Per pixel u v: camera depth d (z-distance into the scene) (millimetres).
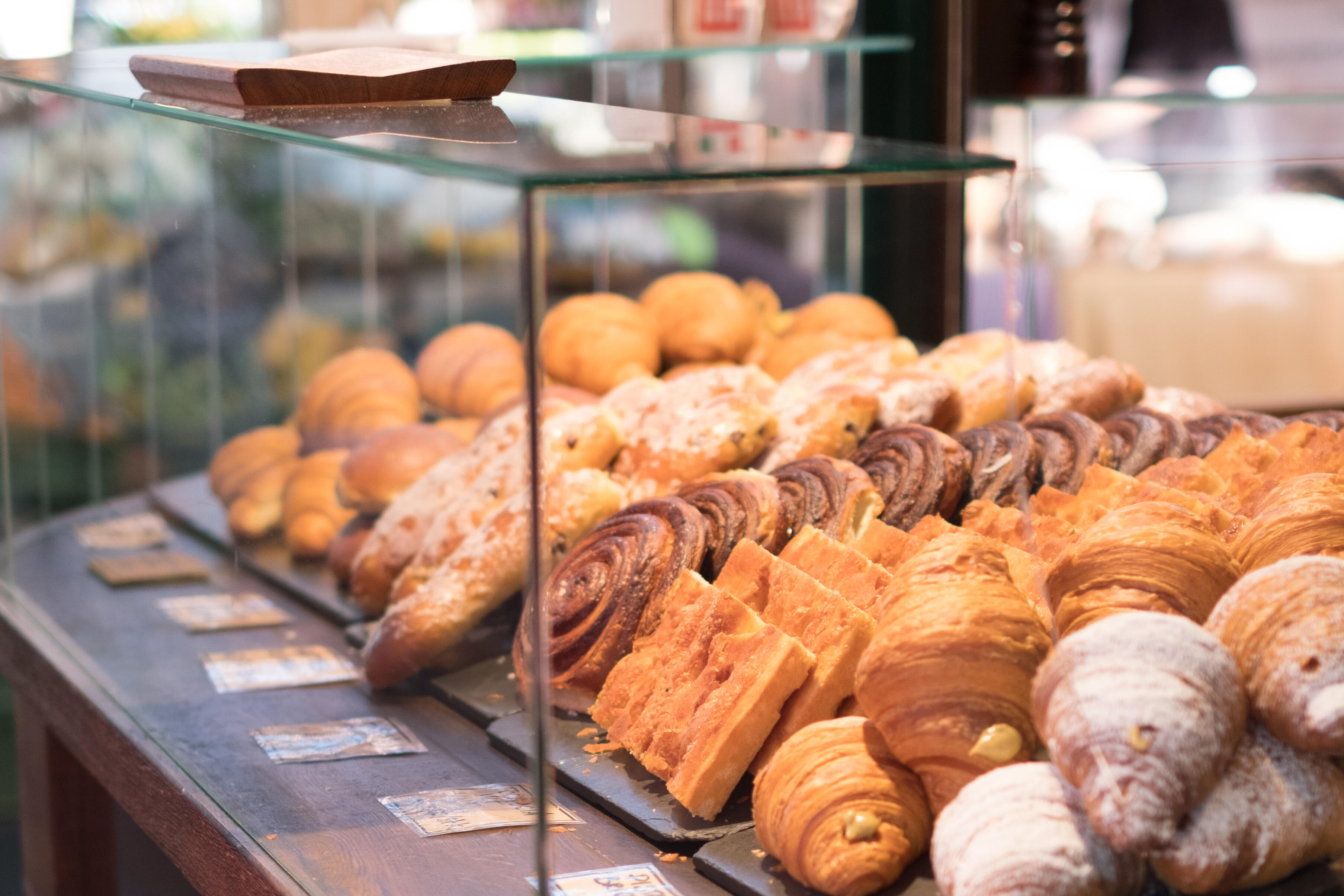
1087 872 621
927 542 878
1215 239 1189
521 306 696
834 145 854
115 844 1580
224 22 1601
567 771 813
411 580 802
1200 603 718
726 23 1620
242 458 1003
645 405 1018
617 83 1624
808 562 893
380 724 837
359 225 812
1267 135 1746
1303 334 1269
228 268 992
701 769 785
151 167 1107
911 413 1036
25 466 1569
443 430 772
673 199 1188
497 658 757
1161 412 1063
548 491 811
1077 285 1239
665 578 886
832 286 1312
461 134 850
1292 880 660
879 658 716
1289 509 791
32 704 1548
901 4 1719
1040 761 673
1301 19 1783
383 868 802
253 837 961
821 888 703
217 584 1060
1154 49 1790
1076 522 884
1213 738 623
